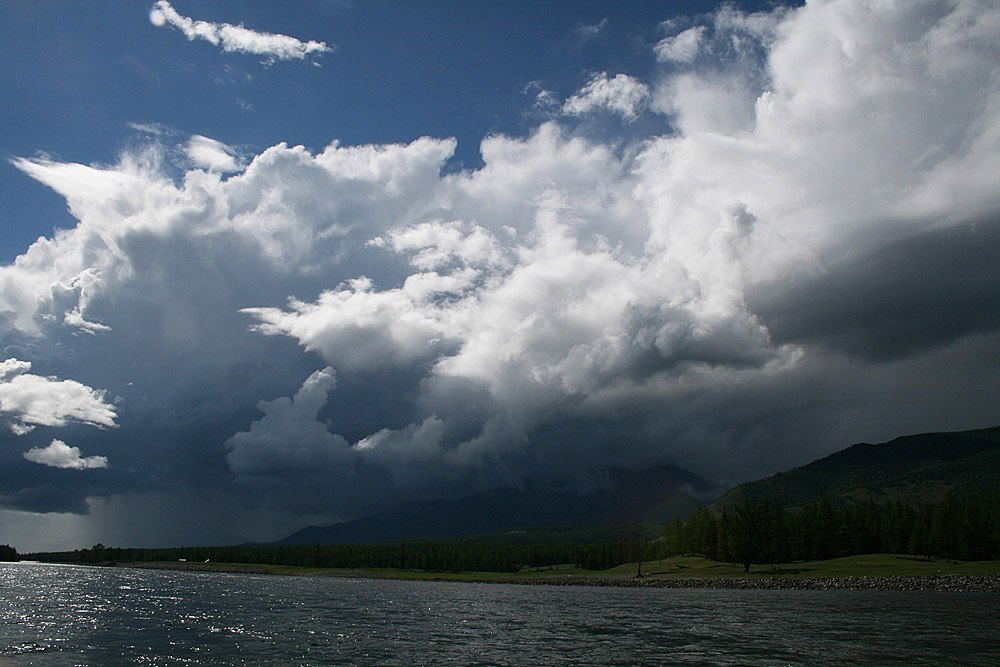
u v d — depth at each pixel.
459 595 162.00
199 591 161.38
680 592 169.25
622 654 61.47
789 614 97.88
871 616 93.62
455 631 79.88
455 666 55.06
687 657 59.72
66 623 82.50
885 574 176.62
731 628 80.75
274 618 93.75
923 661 56.44
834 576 181.50
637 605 122.00
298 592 168.75
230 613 100.38
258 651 62.00
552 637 73.81
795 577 186.25
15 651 60.47
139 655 58.94
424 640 71.12
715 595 152.50
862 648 63.66
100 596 132.00
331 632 77.69
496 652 62.88
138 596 135.25
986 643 66.56
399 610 111.69
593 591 180.88
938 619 88.94
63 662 55.25
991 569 173.38
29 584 172.25
